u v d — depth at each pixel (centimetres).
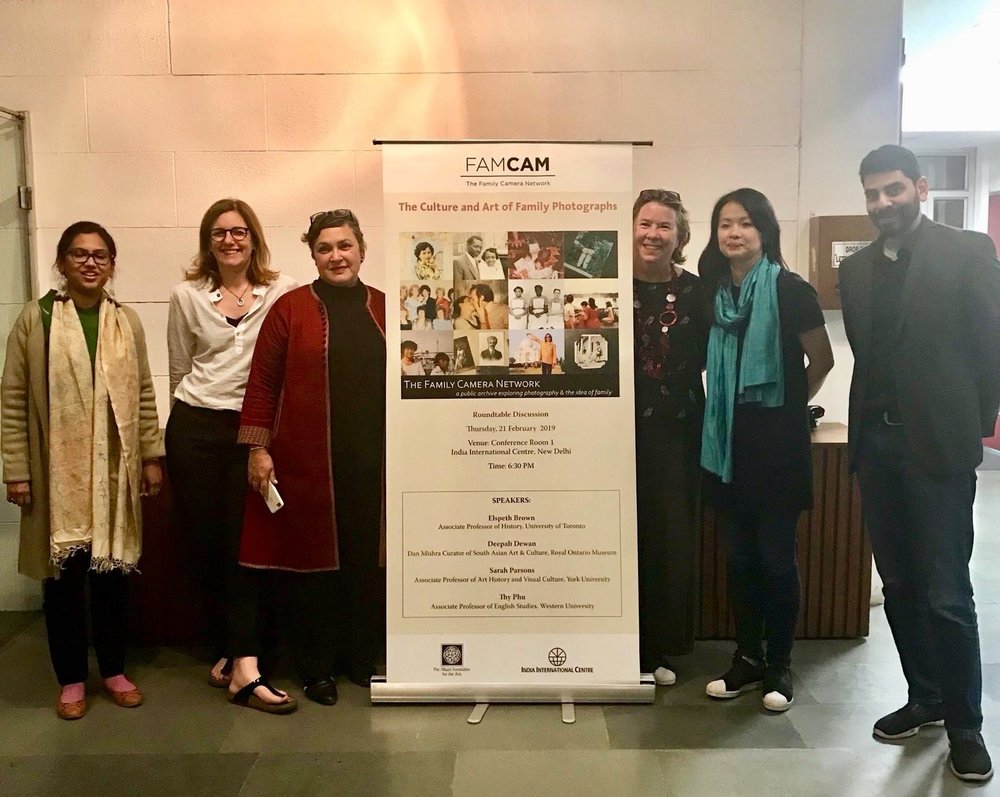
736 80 344
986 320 230
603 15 341
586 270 269
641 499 285
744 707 275
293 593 281
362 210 348
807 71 344
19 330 265
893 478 250
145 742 257
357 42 341
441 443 271
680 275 281
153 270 351
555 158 267
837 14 342
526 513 271
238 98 344
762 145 347
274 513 276
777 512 271
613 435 271
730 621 332
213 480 292
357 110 344
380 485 287
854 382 257
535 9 340
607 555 272
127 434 272
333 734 259
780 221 350
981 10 448
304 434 273
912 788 228
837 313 354
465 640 274
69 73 342
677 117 345
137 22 340
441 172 267
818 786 229
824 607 328
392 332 269
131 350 276
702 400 286
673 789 228
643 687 273
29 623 356
